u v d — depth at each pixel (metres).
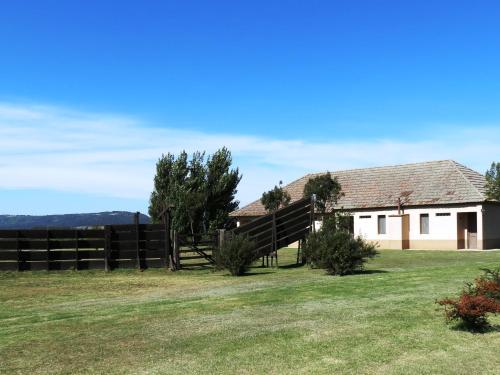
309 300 13.35
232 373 7.38
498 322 10.25
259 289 16.30
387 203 46.19
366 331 9.66
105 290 18.44
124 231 25.52
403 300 12.84
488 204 42.22
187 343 9.11
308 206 27.86
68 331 10.48
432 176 46.94
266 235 25.98
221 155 55.34
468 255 32.62
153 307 13.15
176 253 25.33
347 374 7.26
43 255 24.97
